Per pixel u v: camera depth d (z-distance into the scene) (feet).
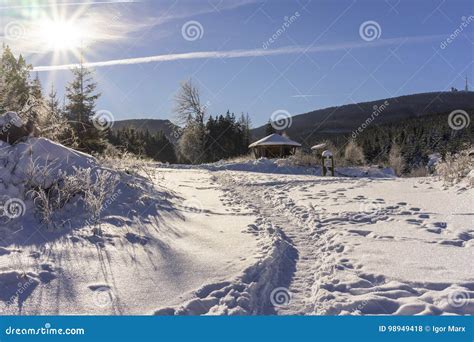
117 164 40.09
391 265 19.88
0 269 15.75
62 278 15.94
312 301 16.67
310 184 56.18
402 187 48.42
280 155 137.18
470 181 41.50
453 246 23.02
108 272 17.17
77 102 86.74
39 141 29.14
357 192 45.80
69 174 27.96
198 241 23.91
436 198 38.47
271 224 29.86
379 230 27.20
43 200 22.41
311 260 22.18
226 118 200.95
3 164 24.73
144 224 25.46
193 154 181.37
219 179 63.36
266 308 16.14
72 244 19.67
